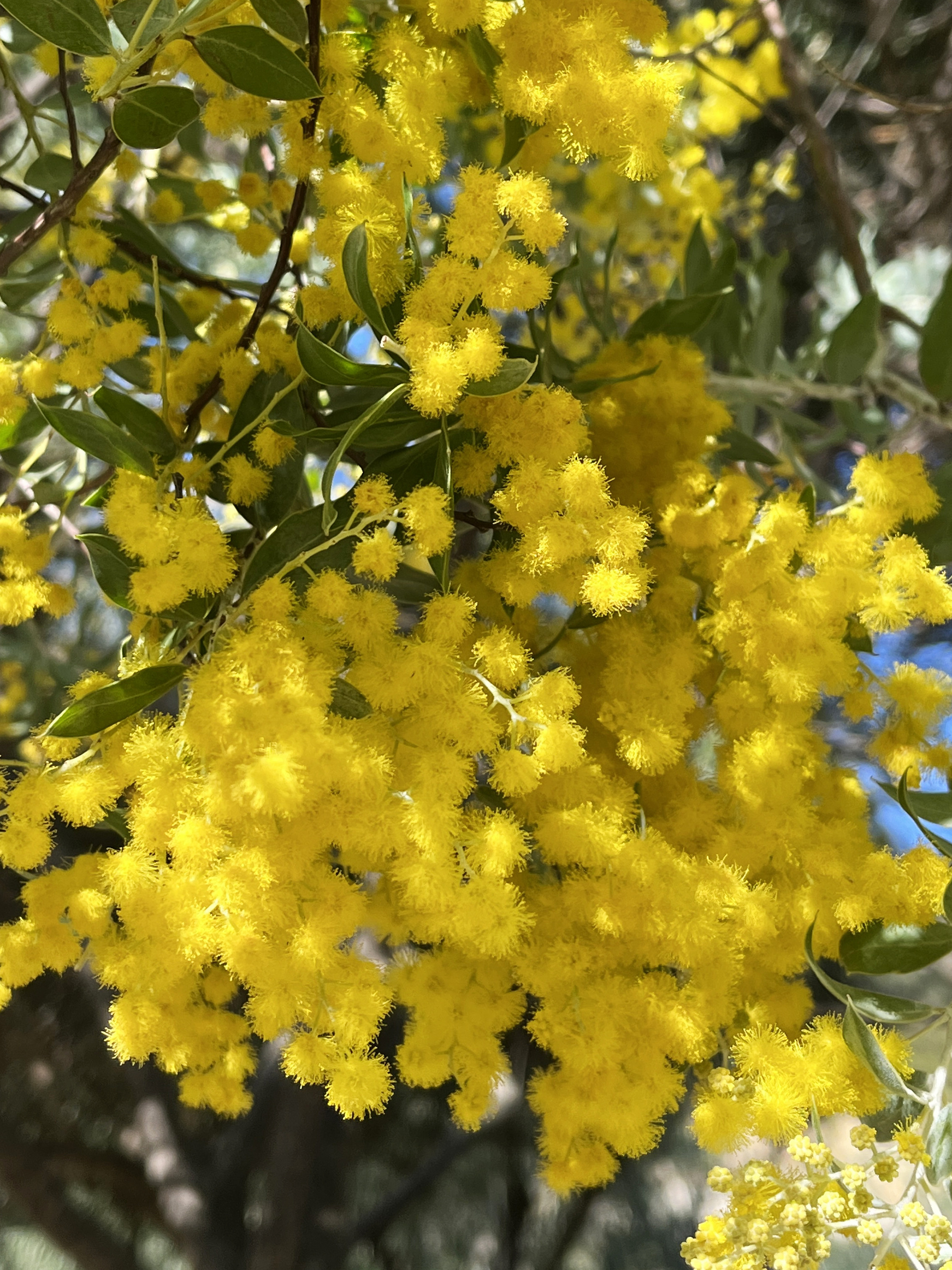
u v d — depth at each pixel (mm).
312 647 171
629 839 176
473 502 212
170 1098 609
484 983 193
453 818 163
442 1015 192
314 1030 174
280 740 152
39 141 262
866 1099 179
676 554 203
